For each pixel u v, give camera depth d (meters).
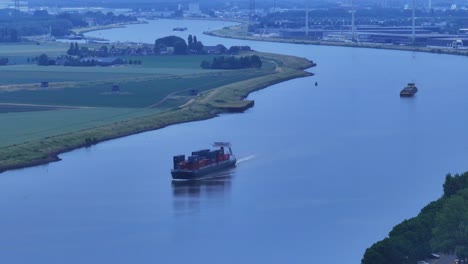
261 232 175.00
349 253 162.88
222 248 167.75
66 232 177.88
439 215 147.25
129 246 170.12
